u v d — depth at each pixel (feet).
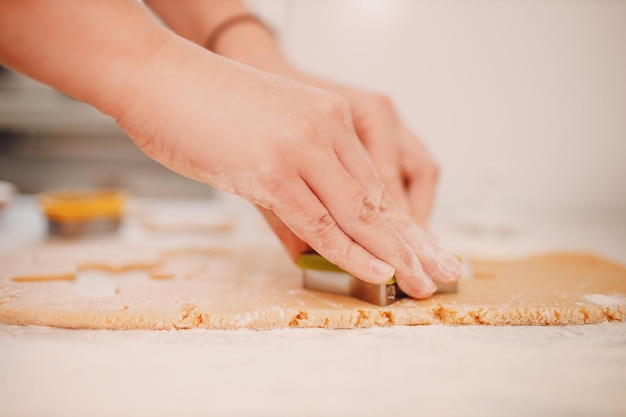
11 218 2.06
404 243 0.95
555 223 2.19
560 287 1.12
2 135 3.05
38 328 0.91
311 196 0.89
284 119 0.85
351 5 2.45
